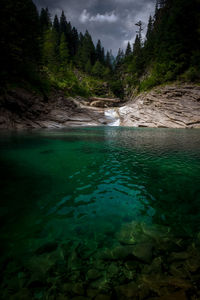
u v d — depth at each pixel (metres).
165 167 8.96
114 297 2.28
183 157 11.06
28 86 33.94
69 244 3.38
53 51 58.41
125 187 6.38
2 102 27.89
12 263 2.89
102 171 8.21
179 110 35.91
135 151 12.88
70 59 79.69
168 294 2.30
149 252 3.15
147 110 41.62
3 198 5.33
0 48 28.00
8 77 30.48
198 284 2.46
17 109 30.11
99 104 56.88
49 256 3.05
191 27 43.03
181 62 42.00
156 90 42.53
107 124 45.47
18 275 2.65
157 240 3.53
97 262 2.91
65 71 60.12
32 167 8.59
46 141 16.97
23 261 2.94
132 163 9.64
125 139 19.20
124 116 47.09
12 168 8.39
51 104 38.91
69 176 7.45
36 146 14.28
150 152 12.57
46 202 5.12
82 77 76.62
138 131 28.50
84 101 56.59
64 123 38.28
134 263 2.88
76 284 2.50
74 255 3.08
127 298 2.26
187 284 2.46
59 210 4.69
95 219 4.31
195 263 2.87
